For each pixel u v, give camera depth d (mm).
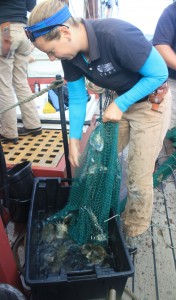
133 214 1519
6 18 1803
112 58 1099
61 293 1127
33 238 1401
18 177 1593
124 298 1343
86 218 1410
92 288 1129
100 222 1402
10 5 1785
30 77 3395
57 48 1050
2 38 1829
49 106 2537
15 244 1610
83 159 1438
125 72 1169
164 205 2033
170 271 1521
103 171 1307
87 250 1438
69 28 1014
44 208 1688
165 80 1151
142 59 1032
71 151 1460
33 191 1534
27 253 1163
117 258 1312
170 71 2043
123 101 1132
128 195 1498
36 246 1454
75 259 1396
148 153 1368
